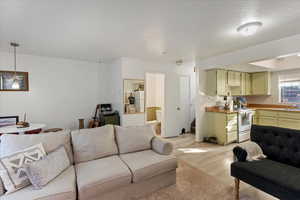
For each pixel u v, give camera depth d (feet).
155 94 20.13
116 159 6.48
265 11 5.57
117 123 12.80
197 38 8.27
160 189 6.42
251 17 6.03
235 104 14.26
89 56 12.25
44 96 12.23
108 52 11.03
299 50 7.53
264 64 12.64
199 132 13.38
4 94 10.80
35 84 11.86
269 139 6.41
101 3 5.10
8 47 9.82
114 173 5.38
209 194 6.11
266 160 6.03
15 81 9.78
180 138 14.52
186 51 10.70
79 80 13.75
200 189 6.43
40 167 4.63
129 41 8.78
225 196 5.99
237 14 5.81
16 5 5.16
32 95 11.76
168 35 7.88
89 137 6.66
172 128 15.07
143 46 9.68
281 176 4.80
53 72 12.55
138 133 7.73
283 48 8.11
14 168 4.53
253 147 6.26
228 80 13.84
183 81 16.17
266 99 16.05
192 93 16.83
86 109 14.14
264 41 8.68
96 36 8.02
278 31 7.28
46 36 8.00
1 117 10.56
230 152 10.69
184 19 6.23
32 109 11.78
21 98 11.36
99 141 6.75
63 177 5.06
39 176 4.48
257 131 6.82
